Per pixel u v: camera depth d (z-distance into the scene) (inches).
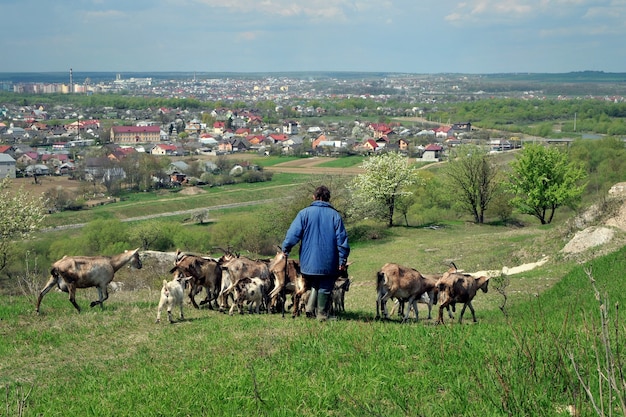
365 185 2295.8
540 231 1782.7
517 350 331.3
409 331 435.8
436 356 358.6
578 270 848.3
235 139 7647.6
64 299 762.8
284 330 492.7
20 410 306.3
